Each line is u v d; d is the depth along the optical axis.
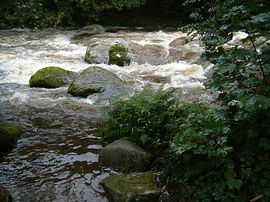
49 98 7.57
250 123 3.71
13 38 13.52
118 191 4.01
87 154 5.16
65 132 5.92
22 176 4.62
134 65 9.98
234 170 3.78
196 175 3.92
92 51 10.41
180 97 7.48
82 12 16.30
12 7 15.67
